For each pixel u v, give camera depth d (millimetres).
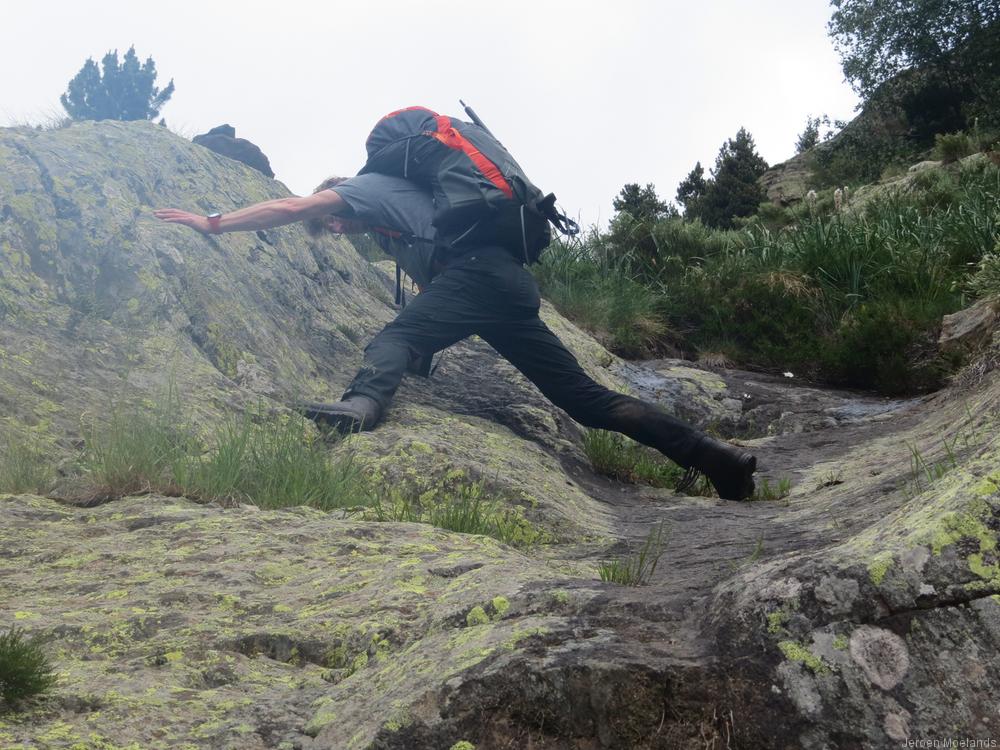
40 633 2271
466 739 1651
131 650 2232
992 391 5973
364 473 4711
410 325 5555
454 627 2113
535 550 4141
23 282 5344
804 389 9406
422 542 3281
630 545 4195
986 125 28797
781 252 12477
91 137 7066
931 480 4191
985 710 1528
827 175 32594
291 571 2902
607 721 1628
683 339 11180
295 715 1903
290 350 6617
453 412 6684
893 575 1664
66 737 1718
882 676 1576
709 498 5938
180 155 7730
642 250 13328
